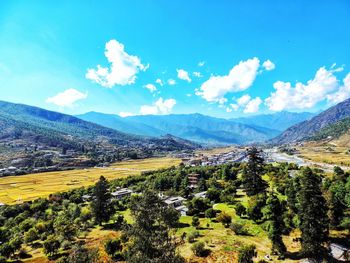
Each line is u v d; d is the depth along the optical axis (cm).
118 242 5894
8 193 15638
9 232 8400
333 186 7844
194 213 8156
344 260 4888
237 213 7444
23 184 18425
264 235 6100
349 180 7919
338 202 6122
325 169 17788
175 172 15738
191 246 5797
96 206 8406
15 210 11075
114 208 9450
